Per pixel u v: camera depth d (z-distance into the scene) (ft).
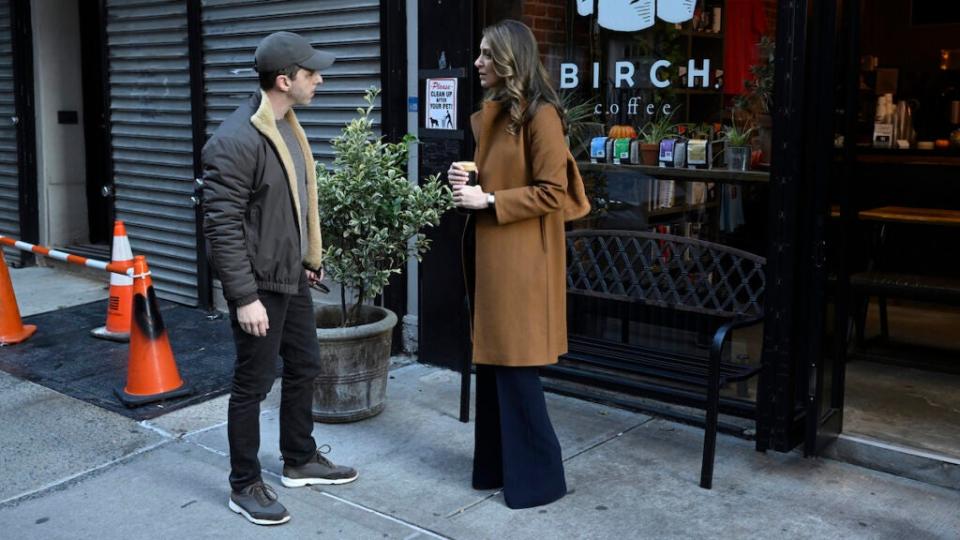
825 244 12.40
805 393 13.17
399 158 14.42
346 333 14.02
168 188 22.12
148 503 12.01
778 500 11.85
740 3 13.76
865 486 12.28
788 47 12.15
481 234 11.25
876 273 18.01
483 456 12.18
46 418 15.01
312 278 12.39
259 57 11.10
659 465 12.95
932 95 31.09
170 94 21.71
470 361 14.49
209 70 20.72
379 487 12.39
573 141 15.84
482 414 12.06
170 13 21.24
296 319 11.91
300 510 11.75
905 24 32.91
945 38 32.07
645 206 15.12
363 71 17.74
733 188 14.03
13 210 26.94
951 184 21.27
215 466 13.17
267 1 19.13
